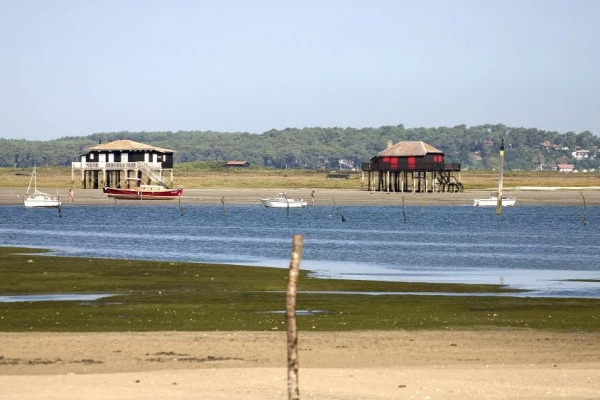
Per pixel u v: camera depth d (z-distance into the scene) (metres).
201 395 46.88
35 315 76.19
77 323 72.00
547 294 95.38
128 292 93.06
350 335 66.88
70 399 45.91
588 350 61.38
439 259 138.00
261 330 69.06
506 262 133.50
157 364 56.03
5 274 107.38
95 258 129.38
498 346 62.75
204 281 103.06
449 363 56.78
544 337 66.44
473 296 92.75
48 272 109.81
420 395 47.31
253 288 97.50
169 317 75.69
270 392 47.69
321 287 100.00
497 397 46.94
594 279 111.00
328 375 52.22
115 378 51.16
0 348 60.44
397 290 98.00
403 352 60.41
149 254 142.25
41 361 56.56
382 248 158.38
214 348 61.16
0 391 47.59
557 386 49.66
